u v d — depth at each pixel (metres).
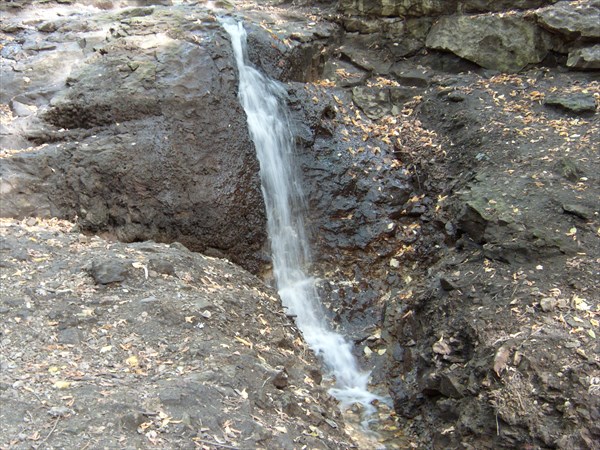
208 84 2.67
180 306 1.86
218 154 2.61
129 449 1.31
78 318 1.72
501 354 1.80
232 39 2.93
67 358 1.58
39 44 2.86
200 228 2.50
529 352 1.78
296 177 2.87
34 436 1.31
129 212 2.41
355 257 2.78
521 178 2.48
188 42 2.75
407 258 2.75
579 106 2.80
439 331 2.18
